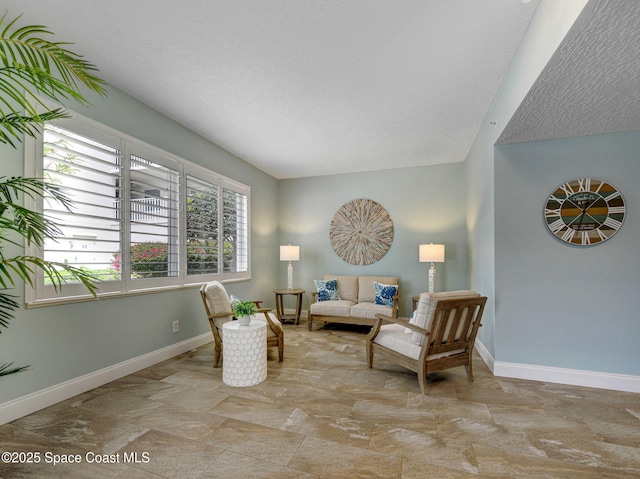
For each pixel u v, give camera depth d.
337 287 5.19
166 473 1.57
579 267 2.71
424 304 2.57
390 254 5.28
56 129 2.29
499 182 2.93
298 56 2.32
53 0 1.82
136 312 2.95
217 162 4.18
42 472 1.57
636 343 2.57
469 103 3.03
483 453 1.73
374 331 3.06
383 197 5.36
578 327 2.70
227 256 4.40
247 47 2.22
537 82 1.88
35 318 2.17
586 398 2.42
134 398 2.39
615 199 2.63
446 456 1.71
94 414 2.15
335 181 5.65
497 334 2.90
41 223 1.56
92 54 2.31
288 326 4.98
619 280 2.62
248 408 2.24
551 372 2.75
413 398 2.41
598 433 1.94
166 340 3.28
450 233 4.97
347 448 1.78
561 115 2.31
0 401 1.99
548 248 2.79
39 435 1.89
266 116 3.32
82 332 2.47
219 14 1.92
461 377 2.85
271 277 5.67
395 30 2.04
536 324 2.81
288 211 5.92
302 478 1.53
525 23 1.97
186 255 3.57
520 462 1.66
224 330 2.70
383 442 1.83
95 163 2.61
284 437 1.88
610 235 2.63
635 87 1.92
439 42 2.16
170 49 2.25
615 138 2.65
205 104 3.06
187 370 2.98
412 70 2.49
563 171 2.76
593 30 1.43
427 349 2.48
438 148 4.33
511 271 2.88
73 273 1.54
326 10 1.88
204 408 2.24
